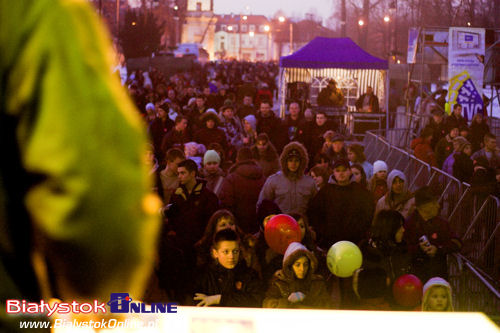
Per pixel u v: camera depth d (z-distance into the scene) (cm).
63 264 48
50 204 47
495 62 1703
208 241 505
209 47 16688
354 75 2542
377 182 833
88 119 48
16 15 49
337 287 626
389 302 484
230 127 1305
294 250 462
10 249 49
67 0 50
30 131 47
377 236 529
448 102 1505
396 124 2466
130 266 49
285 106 2427
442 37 1686
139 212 49
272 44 15300
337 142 1011
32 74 48
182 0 8675
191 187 619
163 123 1261
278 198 703
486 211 862
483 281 562
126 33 4997
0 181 48
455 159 1049
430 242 558
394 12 4200
